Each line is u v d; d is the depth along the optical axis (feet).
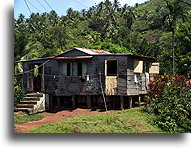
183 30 67.10
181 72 62.39
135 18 218.18
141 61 47.39
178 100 31.45
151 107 35.58
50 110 44.57
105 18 224.12
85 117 31.55
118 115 32.17
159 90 34.88
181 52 68.80
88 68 44.19
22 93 47.09
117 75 42.37
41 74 48.85
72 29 222.48
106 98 43.91
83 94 44.19
